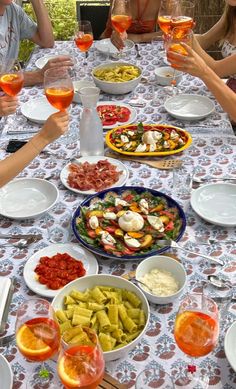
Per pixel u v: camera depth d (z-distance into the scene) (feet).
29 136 6.51
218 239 4.78
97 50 9.08
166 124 6.72
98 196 5.15
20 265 4.53
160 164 5.87
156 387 3.33
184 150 6.13
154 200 5.10
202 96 7.16
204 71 6.51
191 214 5.12
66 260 4.46
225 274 4.37
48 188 5.46
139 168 5.84
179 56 6.47
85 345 3.20
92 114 5.81
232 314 3.98
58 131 5.10
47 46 9.38
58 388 3.44
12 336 3.83
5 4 8.63
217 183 5.36
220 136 6.41
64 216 5.14
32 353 3.27
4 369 3.48
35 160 6.06
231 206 5.16
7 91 6.48
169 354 3.69
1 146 6.27
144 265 4.31
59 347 3.38
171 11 7.83
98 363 3.10
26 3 13.65
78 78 7.98
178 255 4.59
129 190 5.22
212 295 4.16
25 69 8.43
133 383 3.49
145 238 4.59
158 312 4.02
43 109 7.08
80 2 11.85
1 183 5.08
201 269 4.43
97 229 4.71
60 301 4.01
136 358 3.67
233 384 3.45
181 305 3.55
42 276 4.31
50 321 3.36
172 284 4.17
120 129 6.39
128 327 3.76
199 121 6.79
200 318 3.37
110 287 4.11
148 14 10.04
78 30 8.12
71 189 5.45
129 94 7.59
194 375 3.51
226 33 8.92
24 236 4.86
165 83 7.76
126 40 9.35
